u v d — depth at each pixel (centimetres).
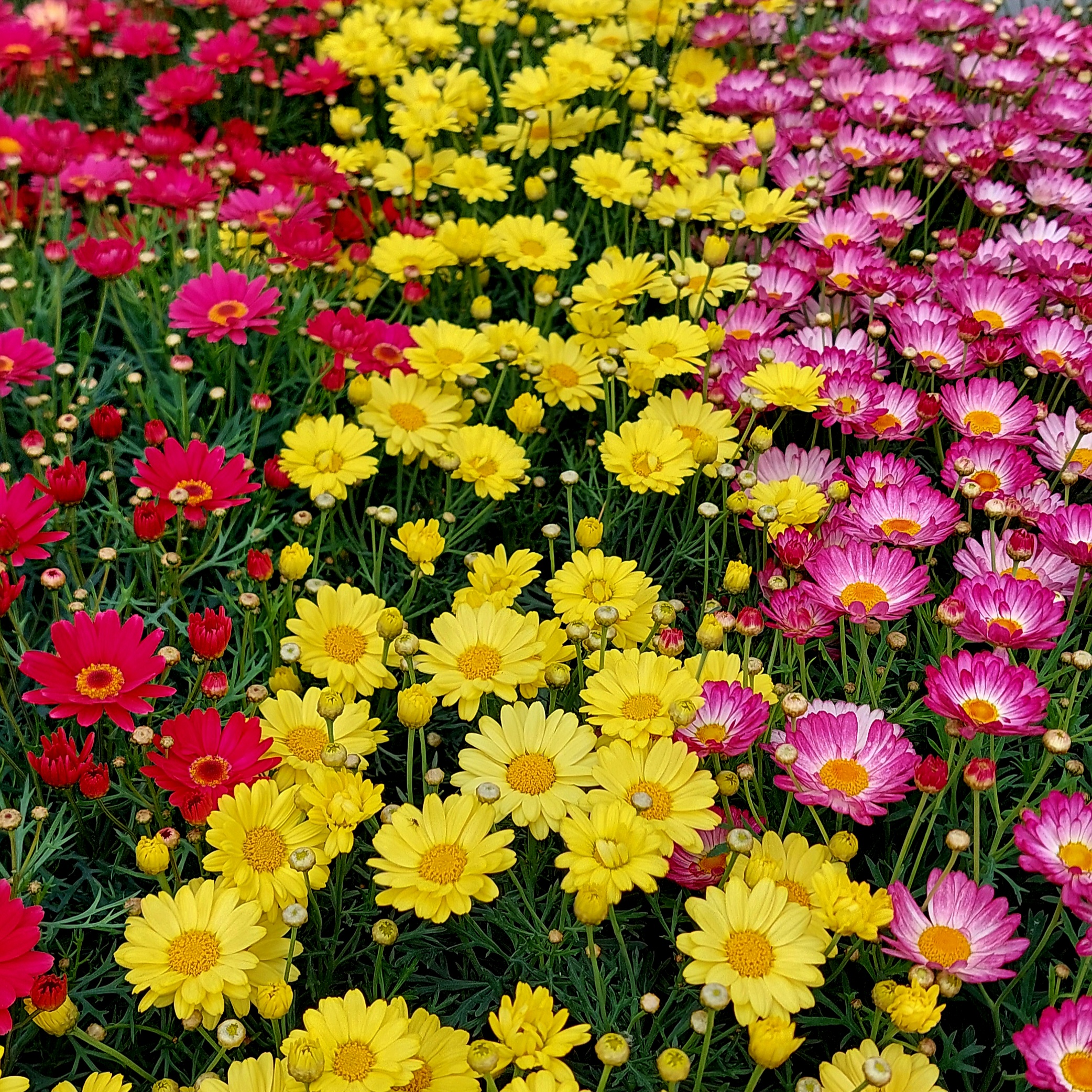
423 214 105
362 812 59
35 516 66
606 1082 60
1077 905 57
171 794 68
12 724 68
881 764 63
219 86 114
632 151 99
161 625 73
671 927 63
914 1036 60
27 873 62
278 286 90
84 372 85
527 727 64
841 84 111
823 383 80
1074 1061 55
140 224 94
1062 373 83
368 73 111
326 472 77
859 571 69
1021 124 103
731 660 66
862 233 96
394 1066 55
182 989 56
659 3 116
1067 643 71
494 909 65
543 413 82
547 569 86
